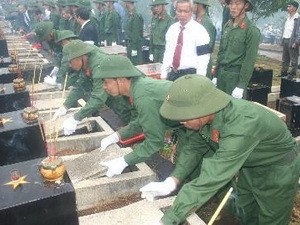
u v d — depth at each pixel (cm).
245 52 455
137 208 275
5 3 2122
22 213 210
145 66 661
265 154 235
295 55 844
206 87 198
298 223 315
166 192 265
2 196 214
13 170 244
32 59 801
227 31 470
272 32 1873
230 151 201
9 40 1100
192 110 193
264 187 252
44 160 232
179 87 199
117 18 1067
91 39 680
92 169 321
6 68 585
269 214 257
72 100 461
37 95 555
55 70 675
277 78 842
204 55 474
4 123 347
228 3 468
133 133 359
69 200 222
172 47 491
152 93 278
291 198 252
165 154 376
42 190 220
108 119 497
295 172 245
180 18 469
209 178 200
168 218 203
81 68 412
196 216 263
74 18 843
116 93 292
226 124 208
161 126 284
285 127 241
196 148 270
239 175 273
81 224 259
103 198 309
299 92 568
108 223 260
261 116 217
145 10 2202
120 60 284
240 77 452
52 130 416
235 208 293
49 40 601
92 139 407
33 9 1353
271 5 1150
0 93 439
